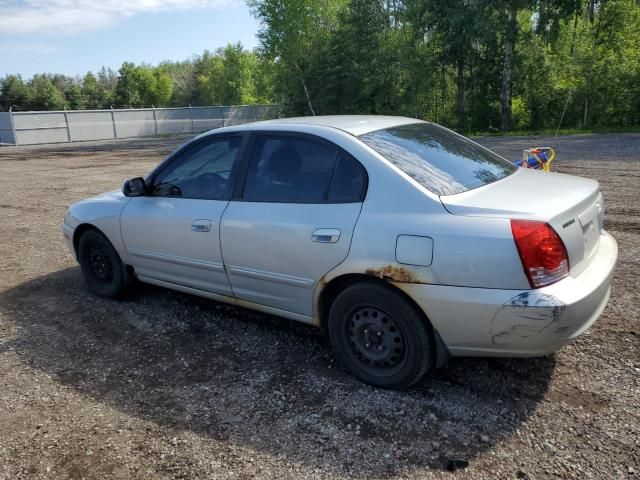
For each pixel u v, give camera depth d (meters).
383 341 3.08
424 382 3.18
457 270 2.70
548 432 2.65
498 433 2.67
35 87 93.56
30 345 3.98
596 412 2.79
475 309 2.68
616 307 4.06
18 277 5.66
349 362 3.26
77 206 4.93
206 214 3.80
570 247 2.71
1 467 2.59
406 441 2.64
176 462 2.57
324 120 3.71
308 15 35.56
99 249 4.80
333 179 3.25
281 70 38.12
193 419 2.92
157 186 4.25
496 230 2.64
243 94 72.81
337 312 3.20
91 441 2.77
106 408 3.08
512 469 2.40
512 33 28.97
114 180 13.35
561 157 13.35
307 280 3.29
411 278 2.83
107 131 34.69
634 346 3.45
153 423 2.90
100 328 4.23
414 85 33.09
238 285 3.75
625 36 29.22
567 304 2.54
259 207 3.53
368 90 33.75
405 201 2.94
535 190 3.04
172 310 4.52
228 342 3.87
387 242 2.90
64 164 18.33
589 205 3.03
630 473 2.34
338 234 3.08
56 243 7.07
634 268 4.91
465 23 29.30
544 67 30.48
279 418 2.89
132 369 3.54
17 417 3.02
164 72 105.44
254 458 2.57
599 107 28.31
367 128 3.47
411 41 32.31
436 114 36.00
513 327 2.62
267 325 4.14
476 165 3.44
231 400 3.10
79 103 91.94
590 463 2.41
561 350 3.45
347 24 33.78
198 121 39.62
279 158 3.55
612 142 17.41
